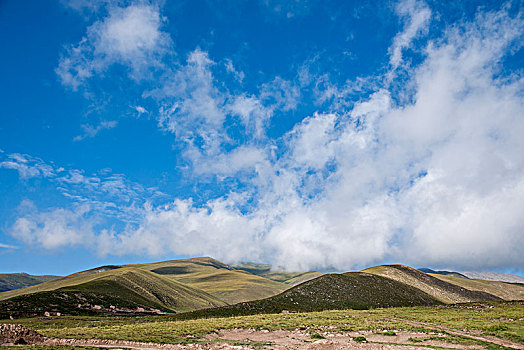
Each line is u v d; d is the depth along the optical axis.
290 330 45.62
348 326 47.84
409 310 75.69
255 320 56.12
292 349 32.22
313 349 32.50
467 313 67.25
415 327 45.28
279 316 63.62
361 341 35.97
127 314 106.69
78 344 33.59
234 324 49.91
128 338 36.69
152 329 43.66
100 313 100.25
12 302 89.38
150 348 31.94
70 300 102.56
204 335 40.41
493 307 78.56
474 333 40.97
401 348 31.45
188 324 50.28
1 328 34.41
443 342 34.53
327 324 50.22
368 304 112.75
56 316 85.12
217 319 60.44
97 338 36.88
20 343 33.00
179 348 32.12
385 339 37.59
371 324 49.66
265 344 34.75
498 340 36.00
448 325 48.34
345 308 104.56
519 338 36.22
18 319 76.12
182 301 157.75
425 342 34.75
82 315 93.19
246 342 36.03
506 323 49.34
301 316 62.75
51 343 34.06
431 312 70.75
